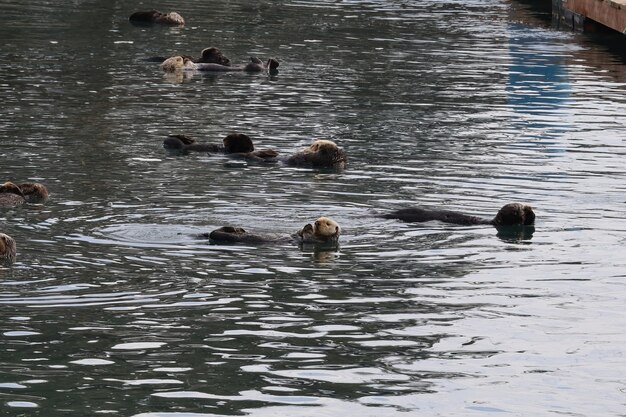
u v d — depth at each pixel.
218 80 50.47
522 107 45.84
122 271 22.97
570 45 63.91
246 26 68.25
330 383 17.64
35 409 16.20
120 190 30.05
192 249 24.69
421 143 38.38
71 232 25.70
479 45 63.47
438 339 19.81
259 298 21.62
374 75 52.84
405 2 83.88
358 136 39.38
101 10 72.00
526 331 20.38
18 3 72.81
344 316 20.80
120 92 46.44
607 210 29.78
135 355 18.47
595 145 38.66
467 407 16.94
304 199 29.95
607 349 19.58
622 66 57.19
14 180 30.72
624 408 17.08
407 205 29.70
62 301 20.97
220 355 18.62
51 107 42.31
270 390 17.27
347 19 73.06
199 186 30.95
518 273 23.91
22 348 18.53
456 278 23.41
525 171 34.28
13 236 25.11
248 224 27.02
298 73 53.00
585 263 24.81
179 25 67.19
